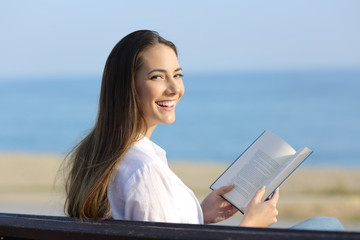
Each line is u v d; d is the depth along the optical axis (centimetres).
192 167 2591
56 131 7131
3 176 2225
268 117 7250
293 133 6184
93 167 274
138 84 287
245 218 256
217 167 2567
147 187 261
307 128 6369
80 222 224
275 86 11950
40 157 2945
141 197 259
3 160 2809
